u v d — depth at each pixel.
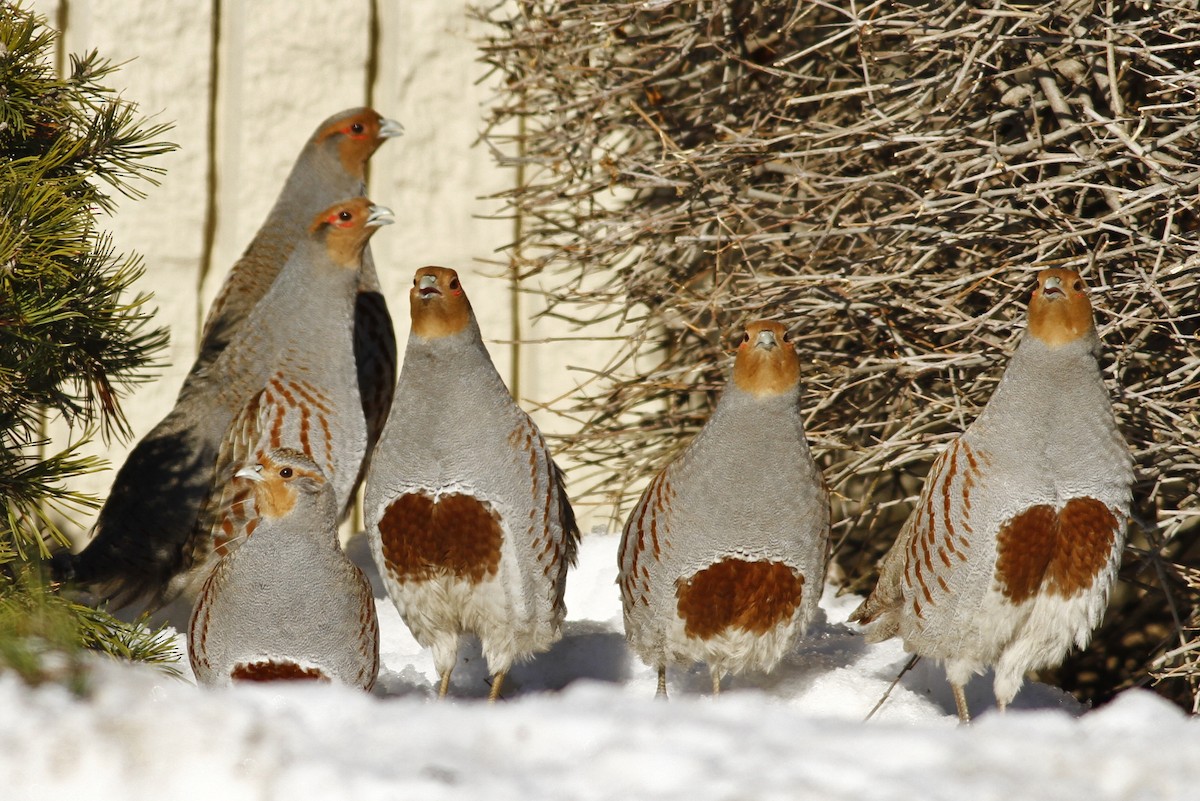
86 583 10.44
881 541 13.22
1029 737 5.25
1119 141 9.75
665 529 8.68
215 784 4.69
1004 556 8.35
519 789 4.60
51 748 4.78
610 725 5.26
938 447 10.73
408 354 8.83
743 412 8.39
